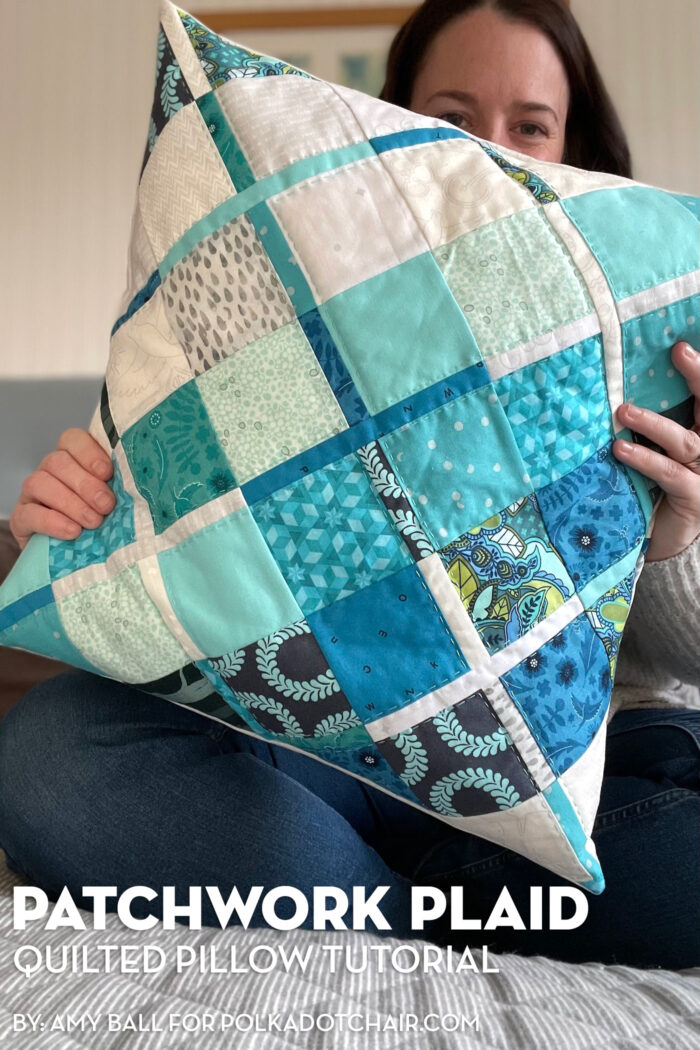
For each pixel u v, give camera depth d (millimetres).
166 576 527
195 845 572
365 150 550
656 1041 384
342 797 693
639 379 554
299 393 522
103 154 2100
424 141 562
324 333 524
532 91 931
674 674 757
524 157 578
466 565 510
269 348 528
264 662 511
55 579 555
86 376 1167
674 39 1976
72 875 573
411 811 718
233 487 520
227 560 516
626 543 546
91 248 2102
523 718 508
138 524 544
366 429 515
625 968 502
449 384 518
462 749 506
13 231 2117
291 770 664
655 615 689
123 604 535
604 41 1992
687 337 550
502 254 530
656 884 596
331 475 515
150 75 2088
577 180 563
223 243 539
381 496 513
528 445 524
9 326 2119
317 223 531
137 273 588
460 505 514
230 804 579
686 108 1975
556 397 527
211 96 562
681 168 1982
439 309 522
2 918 506
